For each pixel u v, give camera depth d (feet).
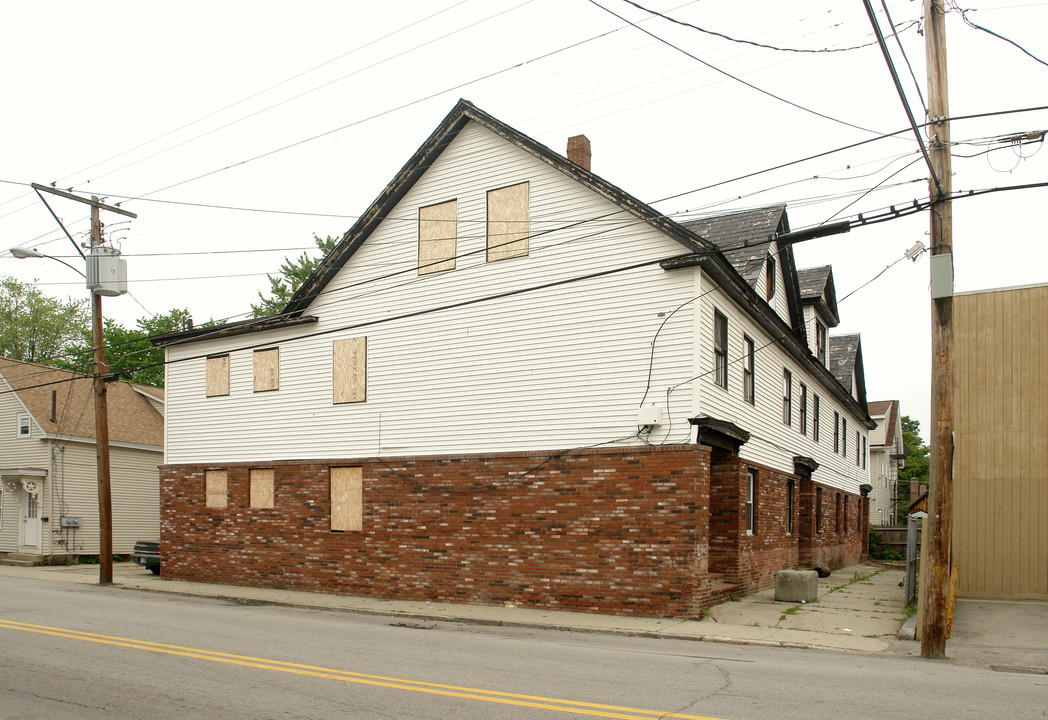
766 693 28.99
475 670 32.99
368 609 55.88
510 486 57.21
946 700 28.19
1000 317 61.57
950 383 39.55
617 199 55.47
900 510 197.57
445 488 60.34
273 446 71.61
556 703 27.02
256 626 46.26
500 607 55.83
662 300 53.06
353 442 66.39
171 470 78.23
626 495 52.34
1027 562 59.21
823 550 89.51
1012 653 39.50
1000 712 26.45
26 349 183.42
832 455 98.73
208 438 76.28
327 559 66.59
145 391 127.03
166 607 56.49
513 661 35.35
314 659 35.14
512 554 56.44
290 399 71.05
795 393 81.20
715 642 42.98
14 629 43.45
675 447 50.96
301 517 68.74
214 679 30.89
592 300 55.83
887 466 167.63
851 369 114.83
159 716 25.88
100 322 77.36
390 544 62.80
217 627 45.39
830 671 33.96
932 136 38.99
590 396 54.90
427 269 64.18
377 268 67.15
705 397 52.37
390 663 34.40
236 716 25.73
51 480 103.30
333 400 68.18
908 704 27.45
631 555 51.65
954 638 43.52
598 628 46.44
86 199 75.92
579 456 54.54
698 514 49.75
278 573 69.56
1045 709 26.99
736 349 60.34
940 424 39.45
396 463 63.36
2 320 178.50
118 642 39.29
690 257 51.31
